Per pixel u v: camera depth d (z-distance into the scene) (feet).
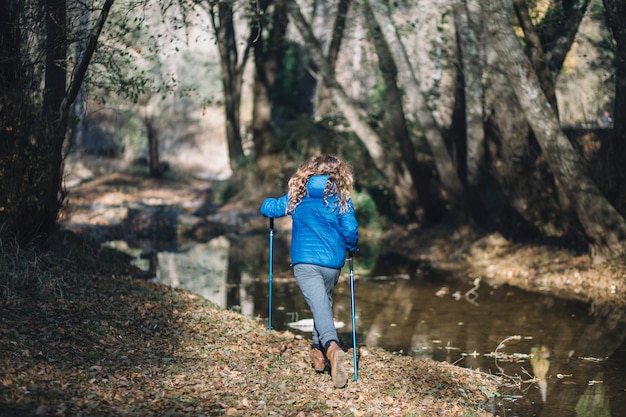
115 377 18.33
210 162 122.21
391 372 22.08
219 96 120.16
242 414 16.69
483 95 51.96
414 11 53.67
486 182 54.54
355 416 17.56
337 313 33.71
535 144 48.19
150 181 101.30
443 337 28.99
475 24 46.68
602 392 21.77
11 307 22.54
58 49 30.50
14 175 28.91
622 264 38.81
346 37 69.31
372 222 66.80
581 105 47.52
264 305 35.09
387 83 57.00
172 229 67.77
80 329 21.84
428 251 53.72
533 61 42.01
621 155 41.57
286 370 20.89
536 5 44.62
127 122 102.32
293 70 88.58
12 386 16.31
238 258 52.39
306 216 20.21
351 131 72.18
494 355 26.12
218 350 22.17
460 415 18.52
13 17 28.68
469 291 39.06
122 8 32.83
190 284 40.81
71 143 34.94
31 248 28.91
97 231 63.31
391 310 34.42
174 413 16.15
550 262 43.45
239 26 94.79
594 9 43.39
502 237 49.80
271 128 82.23
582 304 35.12
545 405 20.56
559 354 26.30
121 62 33.47
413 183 60.59
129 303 26.17
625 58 37.96
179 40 34.71
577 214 39.93
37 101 31.60
